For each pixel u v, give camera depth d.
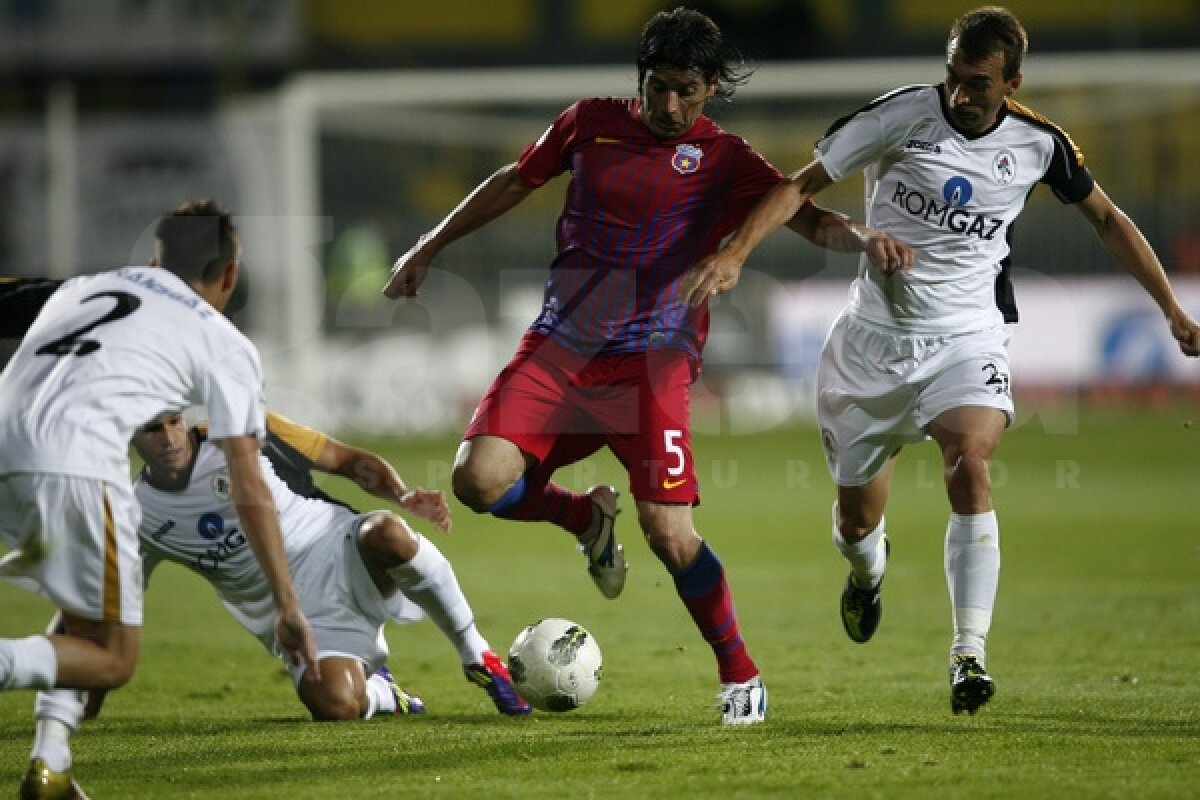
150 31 87.00
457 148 94.88
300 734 18.64
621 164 19.45
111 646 14.34
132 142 80.19
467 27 98.38
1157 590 33.34
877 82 85.88
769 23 91.69
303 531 20.23
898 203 20.36
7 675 13.75
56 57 87.69
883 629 28.94
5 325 15.88
